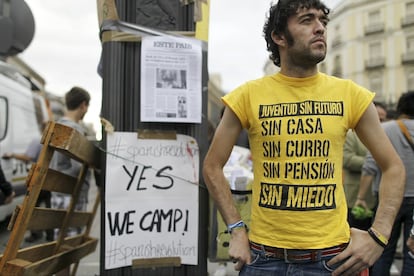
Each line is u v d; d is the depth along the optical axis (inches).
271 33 75.6
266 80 74.1
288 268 69.6
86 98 168.7
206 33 100.3
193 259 98.5
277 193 69.6
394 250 149.6
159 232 97.3
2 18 135.9
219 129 76.4
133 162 96.3
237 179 112.7
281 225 69.1
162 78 97.3
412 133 143.1
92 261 207.0
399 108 151.9
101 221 94.9
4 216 236.4
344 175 178.1
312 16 70.1
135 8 97.0
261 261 71.3
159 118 97.0
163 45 97.4
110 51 96.0
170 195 98.0
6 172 239.9
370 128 72.1
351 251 68.1
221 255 116.0
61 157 146.5
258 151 72.6
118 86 96.2
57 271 106.9
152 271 96.7
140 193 96.6
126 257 95.3
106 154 95.2
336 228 68.9
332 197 69.1
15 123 262.5
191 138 99.1
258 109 72.2
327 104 70.6
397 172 71.1
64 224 116.2
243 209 111.8
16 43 141.1
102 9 97.3
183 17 99.0
